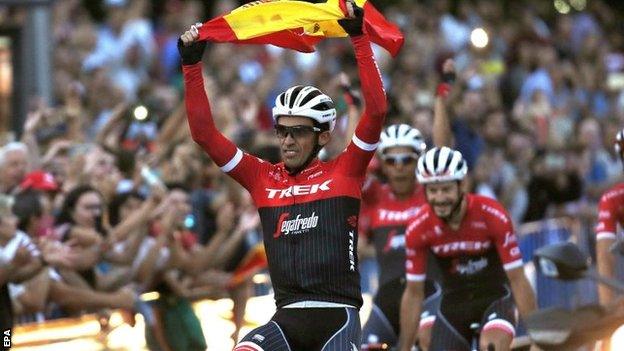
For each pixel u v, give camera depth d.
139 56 38.41
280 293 16.30
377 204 23.69
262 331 15.86
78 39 36.91
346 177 16.30
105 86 33.81
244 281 26.56
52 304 23.12
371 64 16.03
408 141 22.39
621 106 44.44
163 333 24.39
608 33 54.59
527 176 36.97
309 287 16.05
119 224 23.92
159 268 23.83
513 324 19.95
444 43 44.88
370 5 17.31
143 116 27.88
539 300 30.03
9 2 28.72
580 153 39.00
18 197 21.47
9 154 23.36
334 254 16.06
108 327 23.61
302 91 16.22
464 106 37.84
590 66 48.47
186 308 24.81
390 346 22.28
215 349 25.84
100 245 22.17
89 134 32.97
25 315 23.16
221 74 37.56
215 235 26.45
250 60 39.06
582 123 41.41
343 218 16.16
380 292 22.66
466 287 20.64
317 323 15.91
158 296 24.41
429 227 20.30
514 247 20.00
